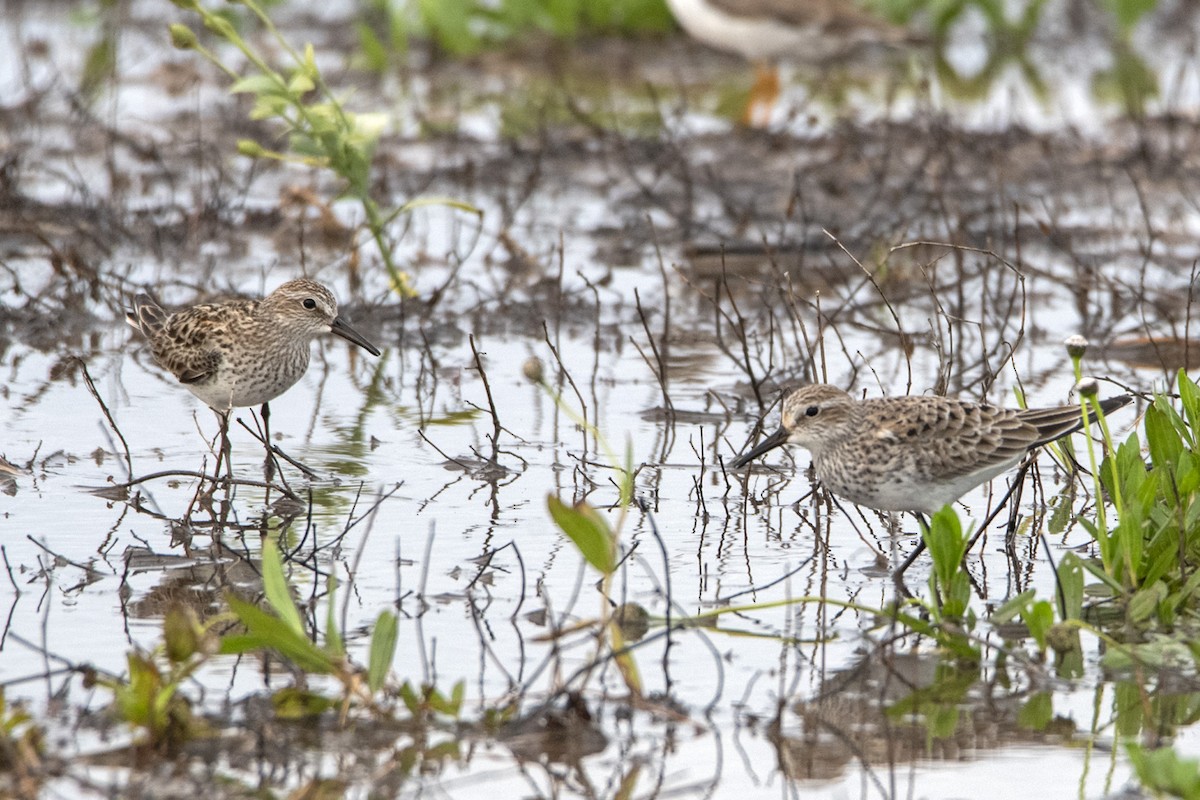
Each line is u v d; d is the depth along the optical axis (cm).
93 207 1941
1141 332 1603
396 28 2792
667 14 2991
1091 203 2083
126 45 2856
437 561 1071
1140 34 3108
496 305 1720
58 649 916
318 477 1238
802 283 1778
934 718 861
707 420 1396
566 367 1546
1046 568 1079
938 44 2997
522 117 2506
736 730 844
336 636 857
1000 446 1067
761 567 1078
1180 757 802
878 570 1078
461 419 1397
